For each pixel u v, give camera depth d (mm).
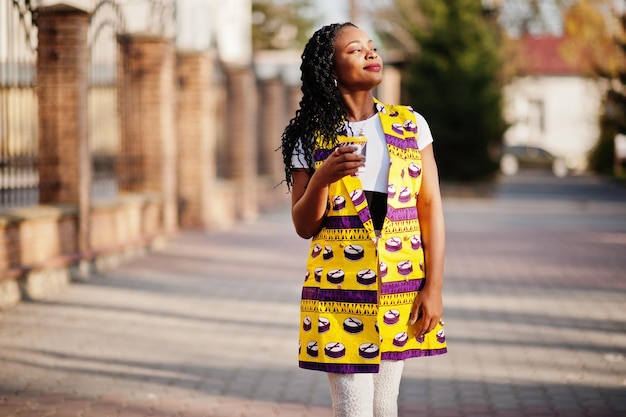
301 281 12227
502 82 40906
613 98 31469
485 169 34812
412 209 3588
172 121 16922
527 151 59625
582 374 7059
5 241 9938
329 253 3555
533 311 9945
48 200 12031
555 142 65812
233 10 26594
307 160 3588
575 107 65438
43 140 11984
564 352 7871
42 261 10945
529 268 13711
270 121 28344
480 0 35688
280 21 55188
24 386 6602
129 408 6059
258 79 28031
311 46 3588
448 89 35000
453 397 6383
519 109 65375
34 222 10680
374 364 3492
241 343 8242
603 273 13133
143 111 16219
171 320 9320
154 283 11820
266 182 27422
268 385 6719
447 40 34938
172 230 17016
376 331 3498
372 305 3502
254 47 53594
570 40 43438
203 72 18844
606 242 17641
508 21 43406
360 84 3578
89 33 13406
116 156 14883
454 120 34656
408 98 36094
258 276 12633
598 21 41969
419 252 3600
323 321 3543
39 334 8500
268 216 24281
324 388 6648
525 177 51781
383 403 3666
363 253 3514
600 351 7914
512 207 28031
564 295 11086
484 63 34969
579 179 49500
